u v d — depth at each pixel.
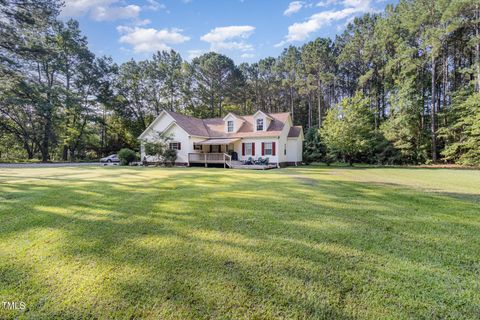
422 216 5.04
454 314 2.24
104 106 35.16
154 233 4.13
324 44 35.06
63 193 7.30
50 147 29.95
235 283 2.71
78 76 32.06
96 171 15.09
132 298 2.48
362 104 22.86
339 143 22.53
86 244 3.70
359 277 2.82
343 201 6.32
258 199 6.56
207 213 5.26
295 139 24.52
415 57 25.08
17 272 2.94
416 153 23.55
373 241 3.80
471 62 23.92
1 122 25.83
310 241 3.80
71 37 30.47
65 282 2.74
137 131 37.56
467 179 11.23
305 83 35.22
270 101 44.59
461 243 3.74
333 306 2.35
